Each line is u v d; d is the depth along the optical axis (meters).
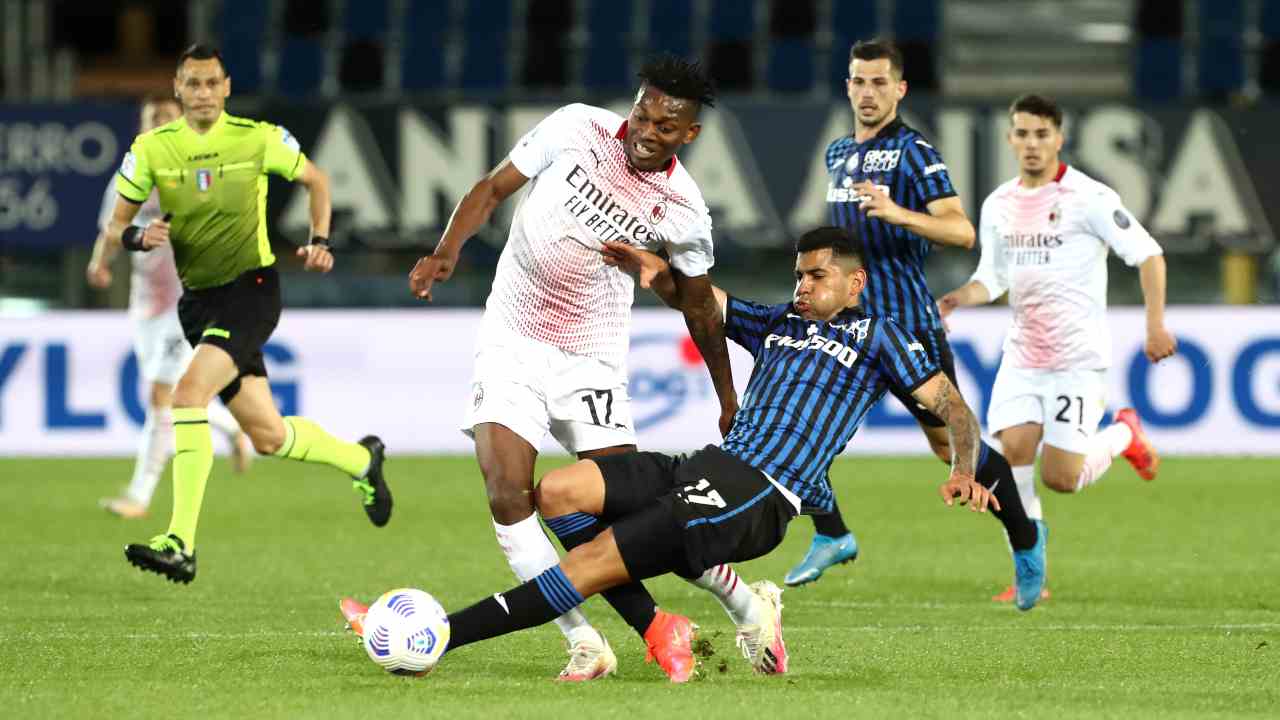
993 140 57.28
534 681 18.61
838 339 19.50
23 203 57.66
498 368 19.55
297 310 54.59
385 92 75.88
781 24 75.81
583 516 19.55
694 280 19.95
